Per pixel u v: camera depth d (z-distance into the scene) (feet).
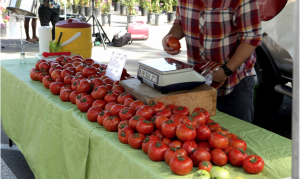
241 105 7.83
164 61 6.94
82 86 7.22
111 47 28.68
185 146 4.69
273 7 9.74
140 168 4.66
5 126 10.46
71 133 6.64
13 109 9.67
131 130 5.37
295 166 2.98
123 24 43.42
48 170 7.42
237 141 4.90
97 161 5.78
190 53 8.16
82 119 6.43
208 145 4.85
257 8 6.68
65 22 11.84
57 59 9.78
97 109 6.33
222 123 6.43
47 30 12.04
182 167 4.26
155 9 44.80
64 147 6.84
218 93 7.90
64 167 6.89
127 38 29.30
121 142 5.40
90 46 12.28
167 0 47.70
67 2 49.93
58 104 7.24
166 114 5.56
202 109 5.86
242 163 4.58
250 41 6.80
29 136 8.44
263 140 5.64
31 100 8.39
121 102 6.48
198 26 7.61
